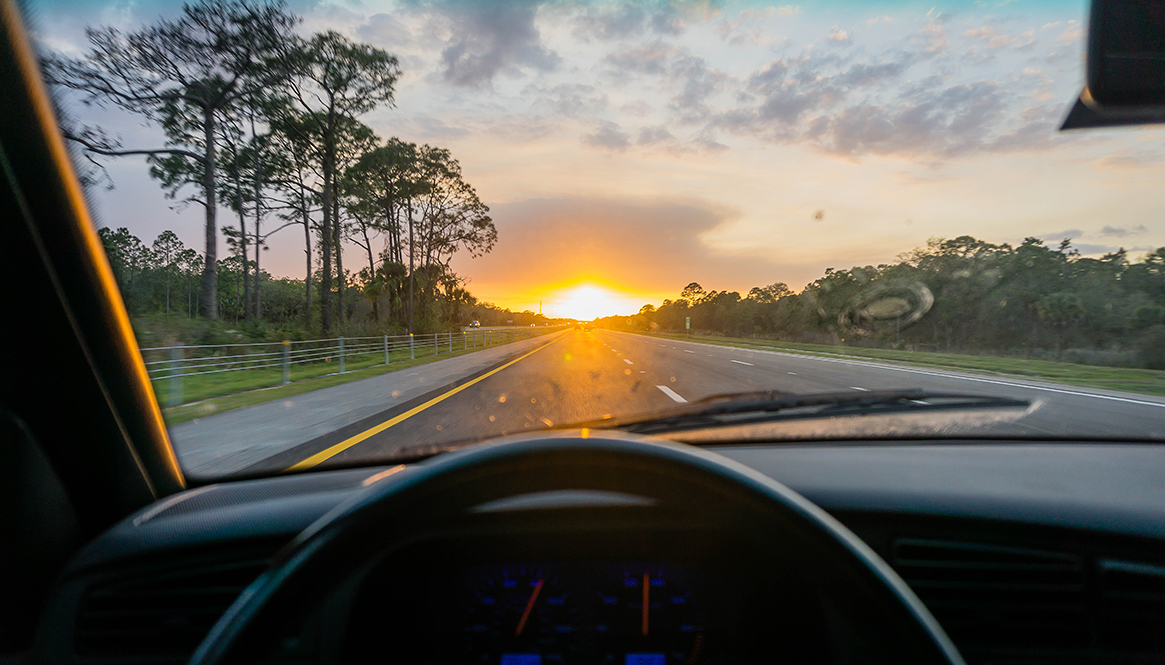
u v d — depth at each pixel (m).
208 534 1.49
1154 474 2.01
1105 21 1.80
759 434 2.67
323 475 2.19
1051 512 1.57
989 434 2.73
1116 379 10.27
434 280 44.38
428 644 1.12
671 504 0.86
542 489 0.84
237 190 28.50
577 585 1.13
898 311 19.97
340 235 37.78
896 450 2.36
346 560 0.77
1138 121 1.85
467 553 1.13
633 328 141.75
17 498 1.44
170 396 9.12
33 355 1.52
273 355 14.64
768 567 1.08
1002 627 1.51
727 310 73.56
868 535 1.57
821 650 1.02
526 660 1.12
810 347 28.61
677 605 1.11
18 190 1.46
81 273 1.58
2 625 1.42
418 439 5.50
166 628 1.45
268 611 0.73
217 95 13.27
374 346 23.69
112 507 1.67
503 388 10.30
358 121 29.59
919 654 0.81
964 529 1.54
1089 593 1.50
